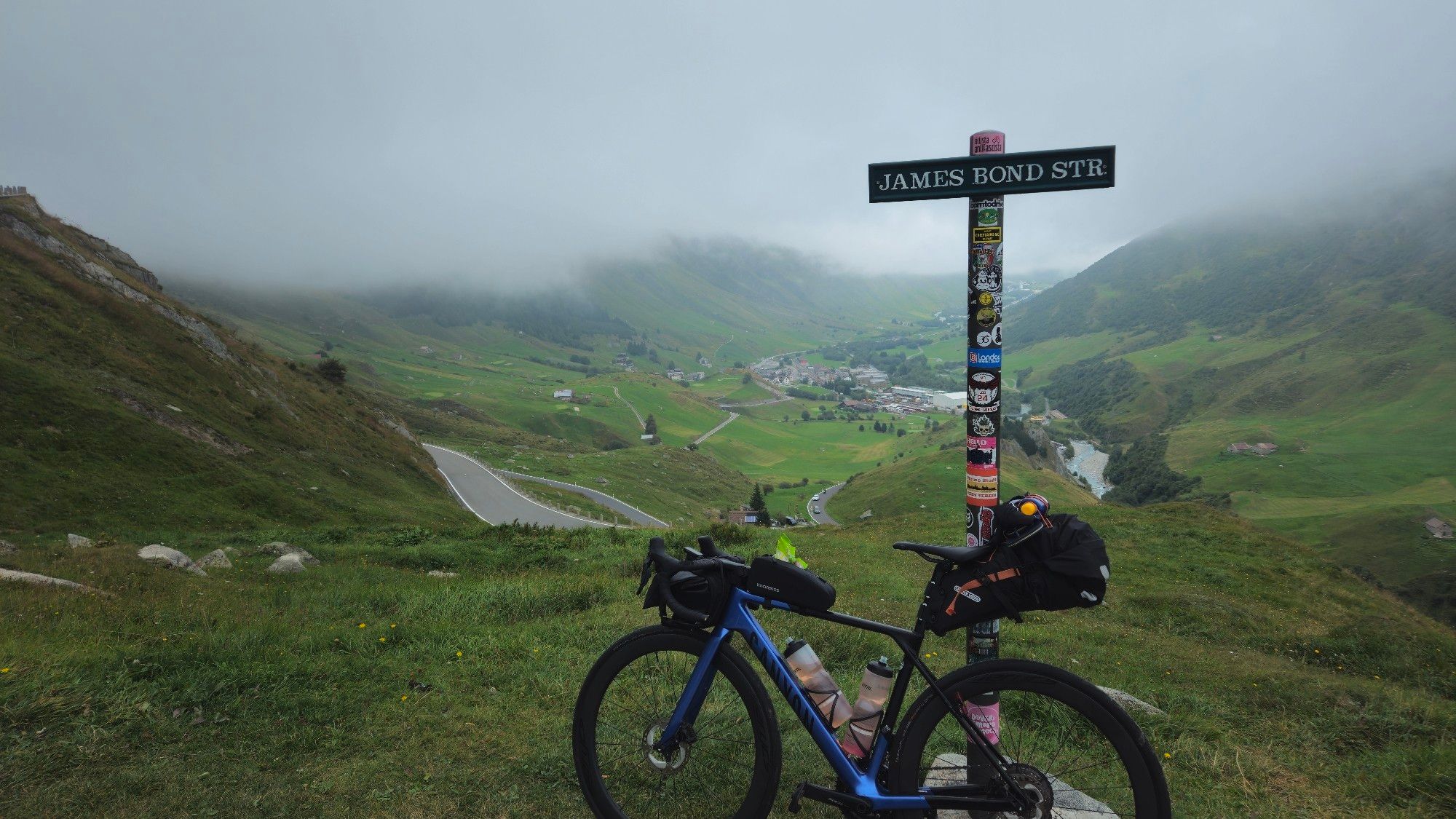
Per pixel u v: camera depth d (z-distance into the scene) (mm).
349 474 57219
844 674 6234
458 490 89312
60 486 34906
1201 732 5832
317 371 86938
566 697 5203
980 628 3537
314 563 15414
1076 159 3498
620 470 155375
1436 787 4594
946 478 146875
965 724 3033
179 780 3785
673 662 3490
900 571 16266
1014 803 2965
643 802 3441
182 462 42688
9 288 48844
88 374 45812
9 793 3566
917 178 3732
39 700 4336
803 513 153500
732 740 3369
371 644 6445
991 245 3670
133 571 11406
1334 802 4480
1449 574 117938
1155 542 21906
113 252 67375
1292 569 19891
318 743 4340
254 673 5168
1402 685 10742
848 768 3059
